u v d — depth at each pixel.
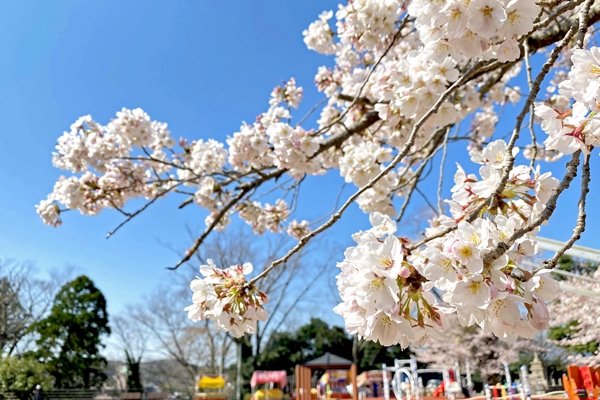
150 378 27.30
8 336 20.34
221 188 4.11
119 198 4.08
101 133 4.15
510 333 0.85
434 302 0.89
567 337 10.32
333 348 22.48
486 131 4.89
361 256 0.92
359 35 2.90
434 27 1.09
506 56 1.11
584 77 0.91
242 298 1.33
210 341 19.56
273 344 22.97
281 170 3.25
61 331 21.55
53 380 20.16
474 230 0.85
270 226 4.80
